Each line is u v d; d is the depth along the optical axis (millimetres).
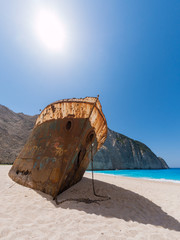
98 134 6492
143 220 3438
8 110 58125
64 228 2545
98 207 3854
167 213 4277
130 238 2447
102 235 2430
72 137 4945
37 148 5770
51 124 5750
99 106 5621
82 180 7051
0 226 2348
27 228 2412
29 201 3715
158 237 2598
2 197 3855
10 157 33500
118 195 5320
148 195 6406
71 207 3566
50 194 4242
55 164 4652
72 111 5406
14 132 45625
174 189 8898
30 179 5195
